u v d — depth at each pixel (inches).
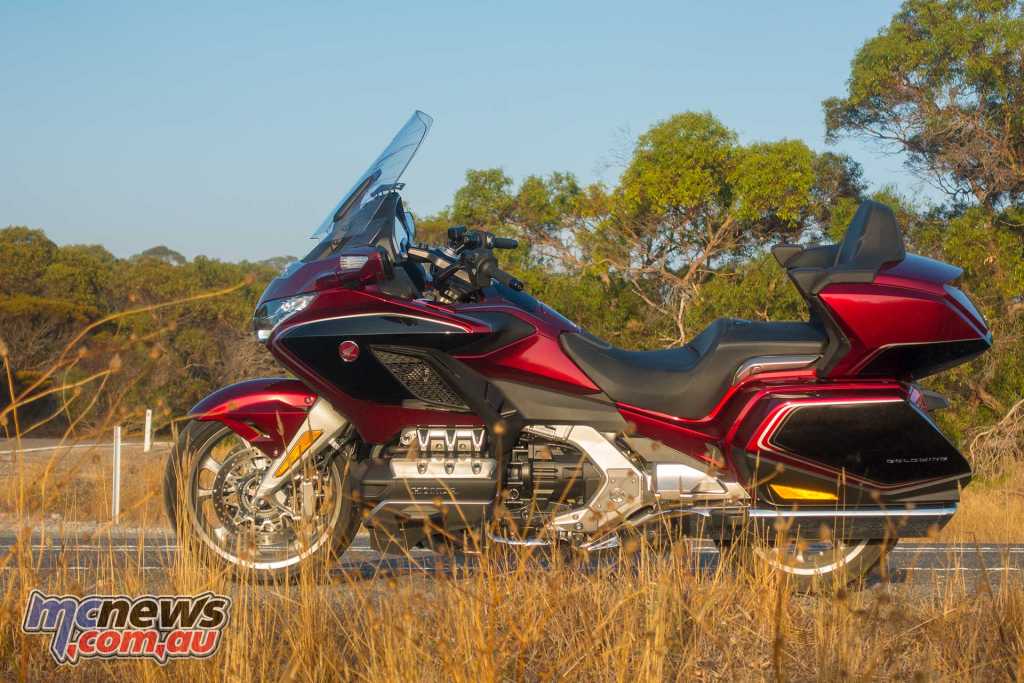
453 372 154.6
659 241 984.9
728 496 155.3
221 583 124.1
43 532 119.9
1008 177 864.3
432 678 103.7
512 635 111.7
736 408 155.6
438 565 120.0
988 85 887.1
